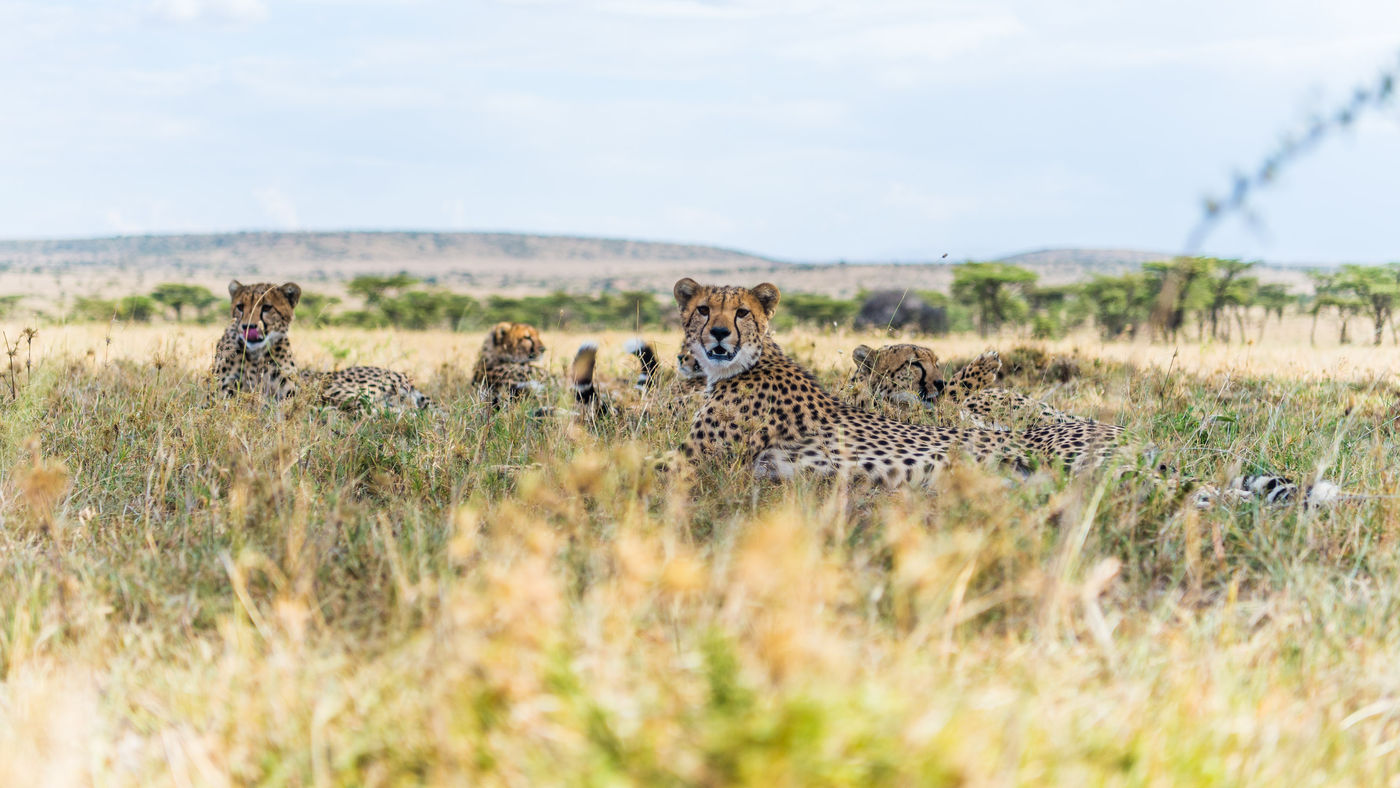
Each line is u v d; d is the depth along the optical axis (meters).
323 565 7.49
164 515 9.41
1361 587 7.30
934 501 9.03
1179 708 5.28
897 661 5.25
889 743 4.04
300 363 19.41
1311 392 15.16
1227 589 7.31
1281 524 8.68
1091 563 7.40
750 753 3.90
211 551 7.74
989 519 7.41
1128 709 5.24
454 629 5.30
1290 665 6.16
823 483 10.00
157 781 5.08
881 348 15.10
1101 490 7.00
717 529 7.71
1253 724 5.19
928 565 5.61
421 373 21.11
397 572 6.67
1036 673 5.26
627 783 4.05
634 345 14.74
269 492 8.35
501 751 4.46
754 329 11.22
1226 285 63.09
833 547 7.23
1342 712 5.61
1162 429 11.69
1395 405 13.62
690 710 4.45
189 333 25.48
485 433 11.45
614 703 4.46
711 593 5.71
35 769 4.94
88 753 5.24
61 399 12.79
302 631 5.98
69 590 7.15
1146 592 7.46
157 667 6.16
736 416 10.72
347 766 4.86
